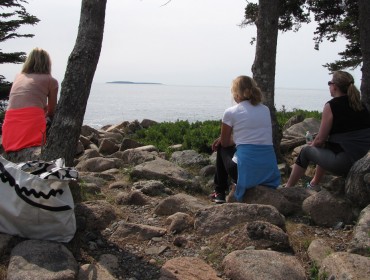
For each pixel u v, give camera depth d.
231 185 5.93
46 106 5.25
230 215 4.19
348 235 4.11
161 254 3.86
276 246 3.80
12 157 4.96
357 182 4.41
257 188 4.85
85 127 11.12
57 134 4.31
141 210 4.92
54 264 3.28
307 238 4.09
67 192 3.64
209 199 5.54
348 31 13.13
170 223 4.39
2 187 3.56
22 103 5.02
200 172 6.71
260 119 4.98
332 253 3.54
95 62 4.44
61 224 3.62
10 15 16.36
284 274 3.31
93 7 4.38
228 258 3.56
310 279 3.44
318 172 5.31
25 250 3.38
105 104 176.75
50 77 5.14
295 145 8.12
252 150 4.93
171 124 12.05
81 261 3.61
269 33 7.00
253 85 5.12
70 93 4.34
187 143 8.98
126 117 80.06
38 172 3.73
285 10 11.05
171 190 5.67
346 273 3.18
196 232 4.17
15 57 16.91
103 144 9.07
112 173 6.66
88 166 7.08
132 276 3.49
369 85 8.07
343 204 4.44
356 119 4.88
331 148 4.99
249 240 3.85
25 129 4.96
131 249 3.93
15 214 3.52
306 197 4.82
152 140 10.36
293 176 5.29
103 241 4.02
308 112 13.52
